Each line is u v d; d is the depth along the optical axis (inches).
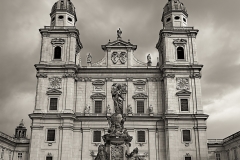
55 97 2434.8
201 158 2295.8
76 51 2721.5
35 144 2300.7
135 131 2396.7
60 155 2279.8
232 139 2461.9
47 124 2354.8
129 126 2397.9
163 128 2401.6
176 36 2632.9
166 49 2581.2
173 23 2714.1
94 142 2363.4
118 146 1257.4
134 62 2618.1
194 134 2348.7
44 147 2301.9
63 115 2349.9
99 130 2391.7
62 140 2310.5
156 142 2372.0
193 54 2581.2
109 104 2477.9
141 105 2491.4
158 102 2500.0
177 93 2447.1
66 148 2289.6
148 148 2356.1
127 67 2583.7
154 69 2573.8
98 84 2536.9
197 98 2448.3
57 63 2532.0
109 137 1272.1
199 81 2493.8
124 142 1270.9
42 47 2571.4
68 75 2476.6
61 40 2591.0
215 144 2719.0
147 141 2373.3
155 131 2394.2
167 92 2447.1
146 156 2330.2
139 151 2346.2
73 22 2765.7
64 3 2768.2
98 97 2491.4
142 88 2534.5
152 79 2554.1
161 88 2534.5
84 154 2337.6
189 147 2317.9
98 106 2482.8
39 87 2450.8
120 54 2618.1
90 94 2511.1
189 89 2475.4
